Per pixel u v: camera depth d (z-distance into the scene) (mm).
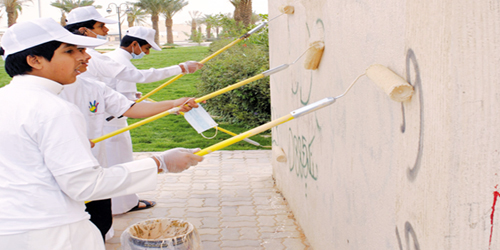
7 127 1559
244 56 8477
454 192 1301
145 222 2814
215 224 3789
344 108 2326
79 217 1680
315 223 3121
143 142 7215
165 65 17438
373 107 1905
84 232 1702
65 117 1579
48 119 1555
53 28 1691
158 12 29156
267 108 8055
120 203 3980
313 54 2695
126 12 26312
